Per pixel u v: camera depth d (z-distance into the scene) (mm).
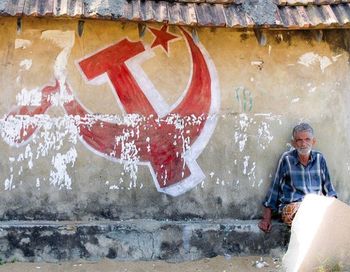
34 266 4633
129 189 4949
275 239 5039
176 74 5004
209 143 5066
